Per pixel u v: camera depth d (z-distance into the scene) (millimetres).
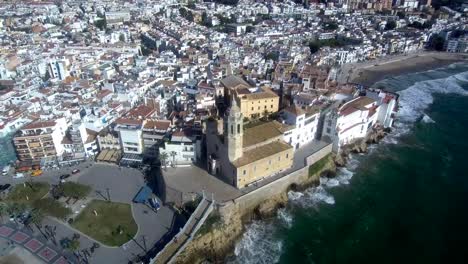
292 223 114562
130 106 174000
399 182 134875
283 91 176625
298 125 138250
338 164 145250
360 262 99875
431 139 166125
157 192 120938
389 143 162750
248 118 157875
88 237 100250
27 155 138000
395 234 110062
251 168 114625
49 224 105938
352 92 178250
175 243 96125
